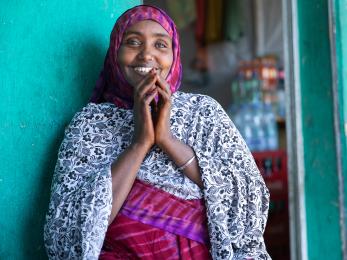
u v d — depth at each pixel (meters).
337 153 3.28
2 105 2.31
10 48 2.34
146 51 2.20
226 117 2.28
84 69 2.57
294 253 3.45
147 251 2.05
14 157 2.34
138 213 2.06
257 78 5.61
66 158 2.16
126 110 2.26
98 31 2.64
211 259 2.11
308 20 3.35
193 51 6.26
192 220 2.08
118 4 2.73
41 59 2.43
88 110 2.26
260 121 5.26
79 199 2.04
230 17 6.16
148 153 2.14
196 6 6.16
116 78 2.29
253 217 2.15
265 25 6.10
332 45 3.27
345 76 3.28
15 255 2.35
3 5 2.33
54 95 2.46
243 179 2.18
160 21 2.25
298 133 3.40
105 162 2.17
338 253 3.29
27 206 2.38
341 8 3.28
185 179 2.11
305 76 3.37
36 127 2.41
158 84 2.06
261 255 2.15
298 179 3.40
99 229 1.99
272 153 4.60
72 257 2.04
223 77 6.21
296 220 3.43
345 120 3.28
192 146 2.19
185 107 2.25
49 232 2.08
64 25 2.51
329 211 3.32
